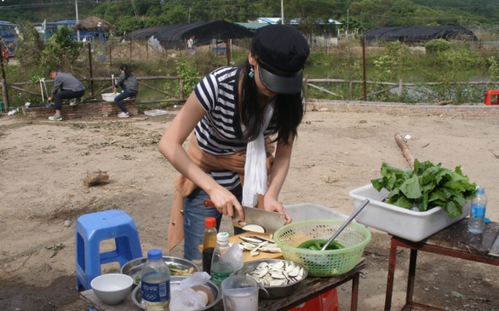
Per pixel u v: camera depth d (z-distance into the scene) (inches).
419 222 116.8
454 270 171.8
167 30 1254.3
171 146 101.2
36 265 177.3
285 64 88.2
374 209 124.0
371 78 644.7
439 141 380.8
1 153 345.7
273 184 112.0
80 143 377.4
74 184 271.1
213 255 95.3
